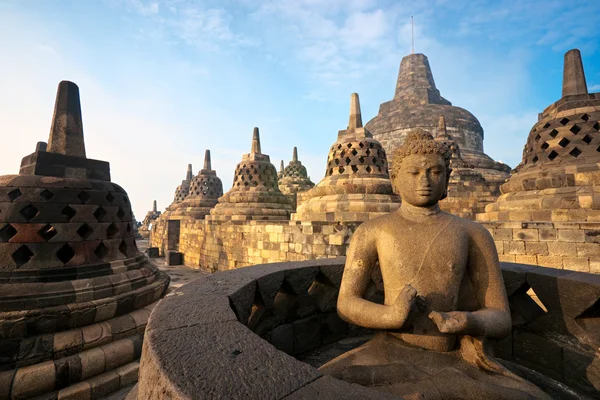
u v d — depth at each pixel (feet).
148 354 4.80
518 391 6.02
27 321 14.01
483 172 76.23
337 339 13.16
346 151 37.42
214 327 5.64
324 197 35.55
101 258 18.30
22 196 16.06
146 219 139.74
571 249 19.90
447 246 7.39
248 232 41.04
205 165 85.35
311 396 3.85
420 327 7.46
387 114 103.91
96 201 18.12
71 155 19.10
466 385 6.17
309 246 30.76
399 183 8.36
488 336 6.75
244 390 3.87
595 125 24.59
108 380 14.90
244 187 56.03
